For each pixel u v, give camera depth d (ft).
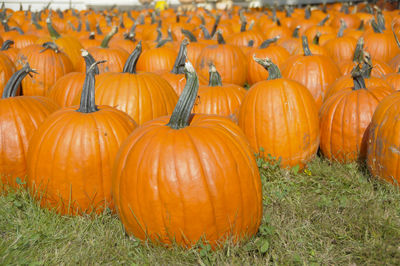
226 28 36.91
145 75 14.82
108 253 9.78
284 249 9.78
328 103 14.90
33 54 20.20
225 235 9.38
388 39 23.75
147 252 9.73
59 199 11.02
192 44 25.43
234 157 9.46
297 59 18.93
